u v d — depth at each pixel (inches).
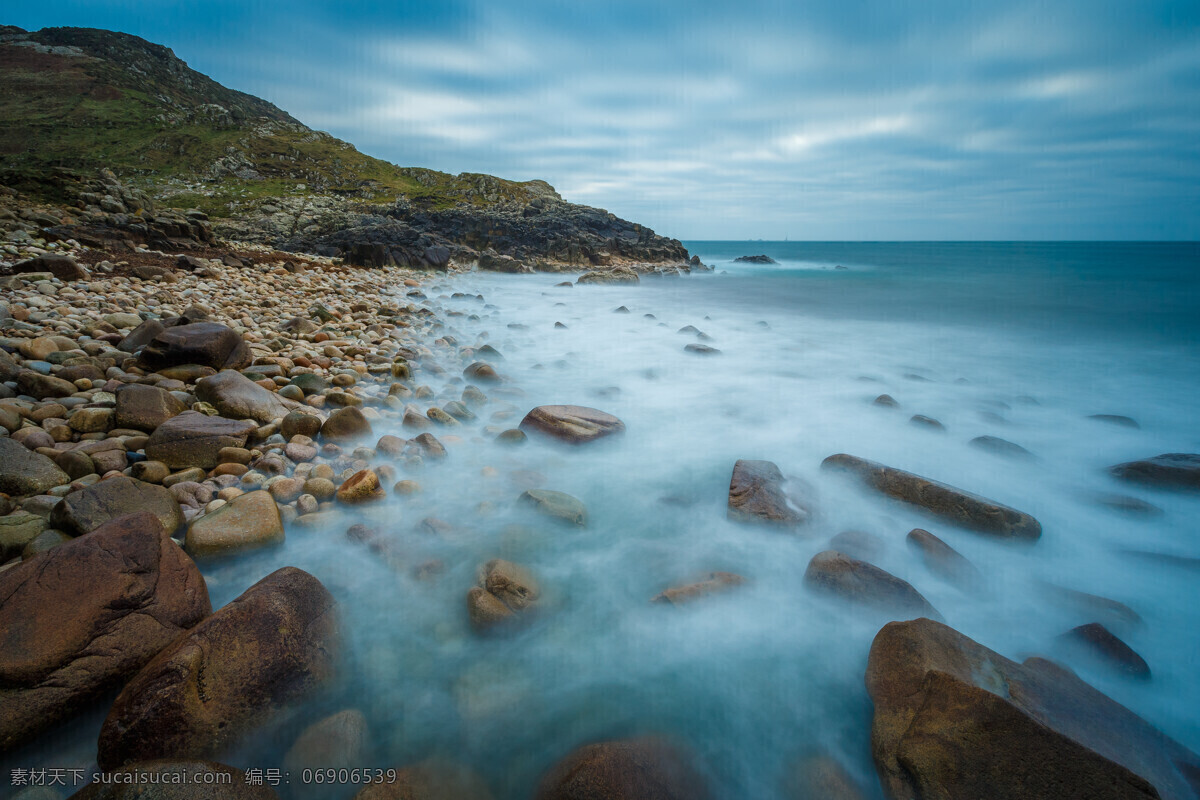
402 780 87.7
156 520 119.3
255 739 95.8
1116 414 286.2
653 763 90.7
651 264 1672.0
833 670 116.6
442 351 374.0
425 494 179.0
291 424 206.1
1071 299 846.5
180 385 237.6
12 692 90.1
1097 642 116.8
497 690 110.2
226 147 3093.0
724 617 130.0
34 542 124.2
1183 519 177.5
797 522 163.6
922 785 87.1
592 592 138.5
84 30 4306.1
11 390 209.3
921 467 212.5
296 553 145.3
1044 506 185.8
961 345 469.4
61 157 2770.7
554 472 202.4
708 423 256.8
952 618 130.5
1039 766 83.0
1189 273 1435.8
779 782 95.1
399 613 128.1
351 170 3189.0
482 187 3075.8
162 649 103.0
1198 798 85.5
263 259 788.0
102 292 397.4
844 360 397.4
